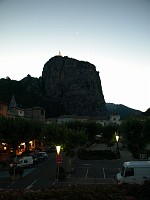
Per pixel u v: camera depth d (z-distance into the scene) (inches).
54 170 1528.1
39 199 540.7
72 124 2738.7
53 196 548.7
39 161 1923.0
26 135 1904.5
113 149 2790.4
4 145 2208.4
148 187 562.3
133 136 1820.9
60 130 1412.4
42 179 1233.4
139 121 1860.2
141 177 808.9
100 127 2753.4
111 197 541.3
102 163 1800.0
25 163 1646.2
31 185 1081.4
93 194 549.0
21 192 588.7
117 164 1724.9
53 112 7091.5
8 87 6899.6
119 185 625.6
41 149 2815.0
